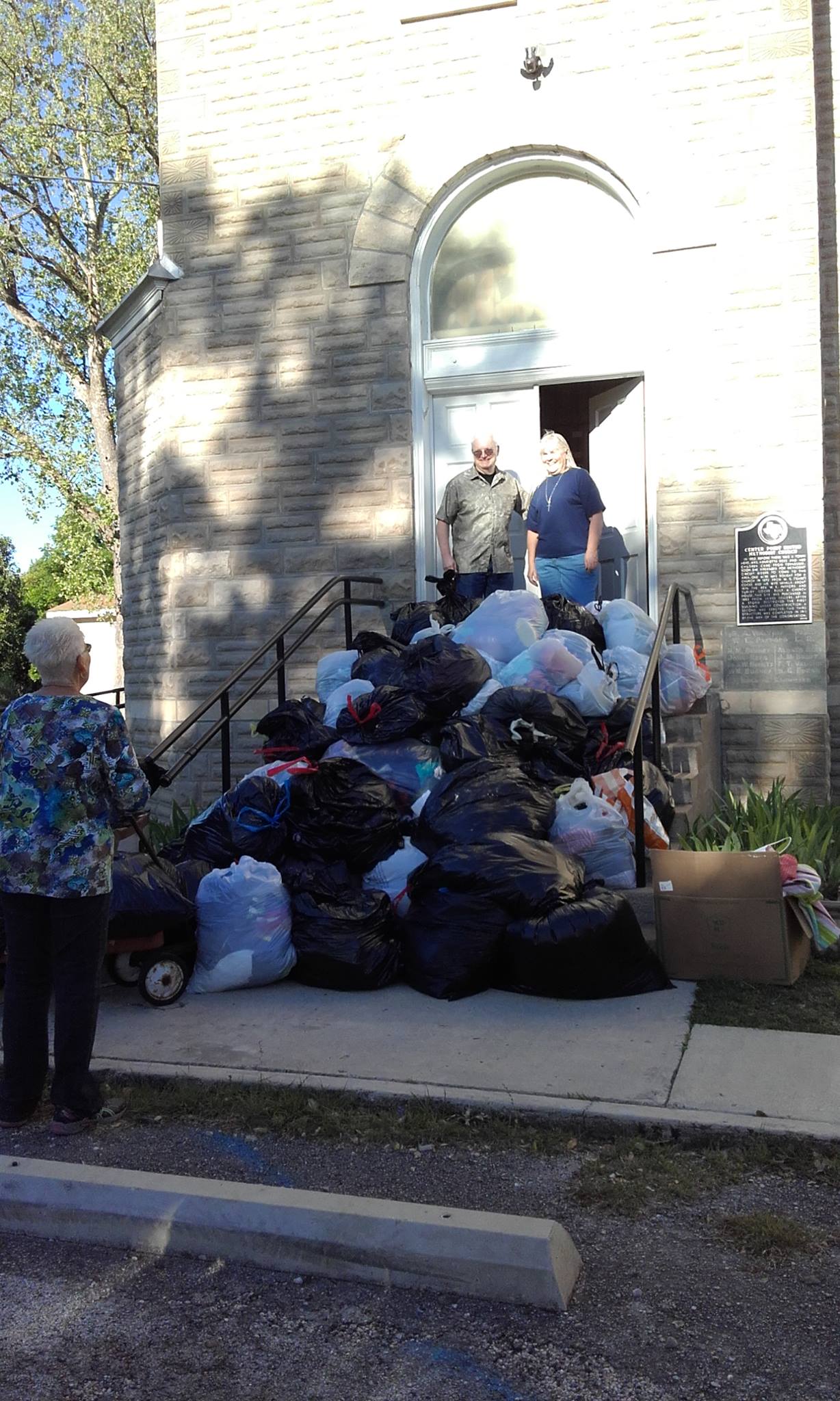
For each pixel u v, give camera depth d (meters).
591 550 7.75
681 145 7.88
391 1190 3.52
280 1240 3.08
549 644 6.72
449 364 8.70
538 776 6.08
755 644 7.77
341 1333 2.79
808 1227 3.23
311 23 8.68
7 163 23.42
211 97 8.97
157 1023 4.95
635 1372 2.60
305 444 8.81
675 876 5.20
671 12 7.87
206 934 5.34
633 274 8.41
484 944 5.11
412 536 8.60
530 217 8.60
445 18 8.38
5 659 35.50
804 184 7.66
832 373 8.08
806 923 5.29
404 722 6.29
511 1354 2.68
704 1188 3.47
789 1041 4.44
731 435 7.82
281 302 8.84
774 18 7.68
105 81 22.69
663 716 7.04
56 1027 4.00
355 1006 5.09
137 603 10.46
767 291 7.73
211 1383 2.63
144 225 23.53
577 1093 3.99
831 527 8.09
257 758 8.89
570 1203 3.42
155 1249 3.21
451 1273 2.93
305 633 7.89
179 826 7.96
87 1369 2.70
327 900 5.51
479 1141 3.82
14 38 22.77
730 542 7.84
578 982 4.97
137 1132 4.02
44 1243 3.29
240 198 8.92
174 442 9.12
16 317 25.33
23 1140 4.00
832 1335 2.71
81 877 3.95
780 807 6.81
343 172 8.66
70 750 3.97
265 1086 4.22
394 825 5.81
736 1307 2.84
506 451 8.69
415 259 8.66
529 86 8.21
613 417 8.72
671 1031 4.58
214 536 9.03
